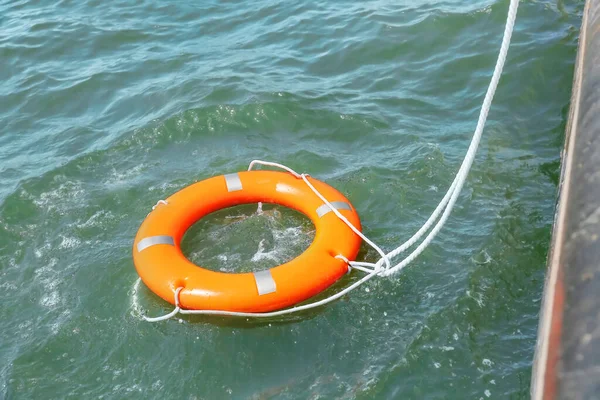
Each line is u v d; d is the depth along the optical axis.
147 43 8.23
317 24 8.29
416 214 4.99
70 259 4.84
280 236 4.95
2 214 5.30
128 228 5.13
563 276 1.38
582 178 1.64
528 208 4.87
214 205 5.01
